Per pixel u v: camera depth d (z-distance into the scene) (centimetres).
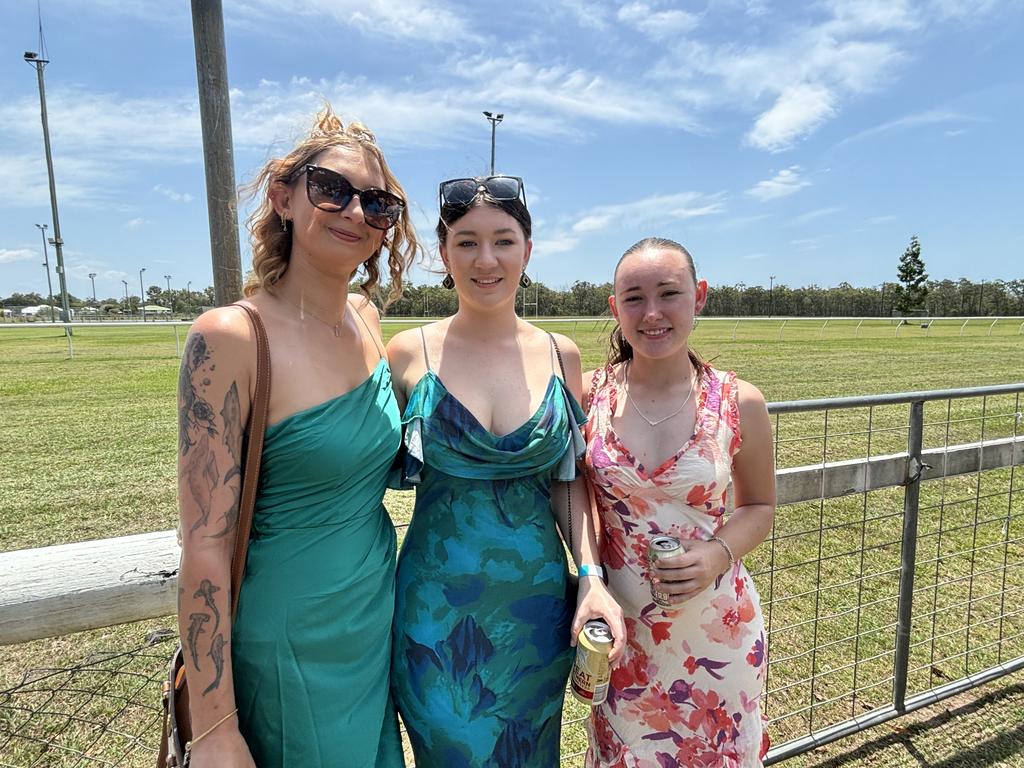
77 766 243
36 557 159
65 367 1578
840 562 427
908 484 264
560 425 176
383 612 155
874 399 249
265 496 136
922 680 303
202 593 125
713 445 174
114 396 1098
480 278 173
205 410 126
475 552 167
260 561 136
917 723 275
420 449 164
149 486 583
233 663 138
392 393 162
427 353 178
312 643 139
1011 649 326
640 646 179
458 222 173
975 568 416
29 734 260
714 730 174
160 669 299
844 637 338
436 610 166
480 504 169
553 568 175
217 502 127
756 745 177
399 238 168
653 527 176
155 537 172
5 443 754
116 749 252
